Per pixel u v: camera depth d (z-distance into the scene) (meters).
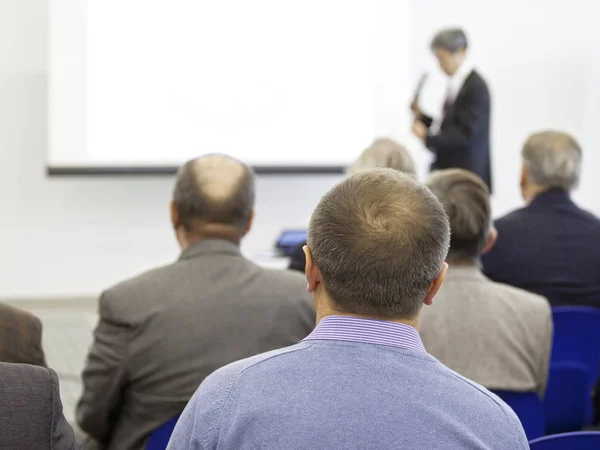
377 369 0.98
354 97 5.48
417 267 1.02
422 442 0.93
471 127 4.73
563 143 2.58
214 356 1.73
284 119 5.41
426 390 0.97
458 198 1.87
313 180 5.65
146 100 5.20
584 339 2.22
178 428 1.01
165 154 5.26
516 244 2.50
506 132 5.86
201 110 5.29
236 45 5.30
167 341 1.72
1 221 5.22
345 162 5.50
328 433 0.93
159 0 5.17
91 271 5.41
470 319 1.80
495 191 5.89
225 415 0.97
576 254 2.49
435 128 5.31
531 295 1.88
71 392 3.80
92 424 1.82
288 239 3.48
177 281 1.77
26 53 5.09
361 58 5.47
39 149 5.20
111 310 1.75
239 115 5.35
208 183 1.86
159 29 5.18
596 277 2.49
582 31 5.85
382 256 1.01
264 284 1.80
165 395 1.73
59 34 5.04
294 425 0.94
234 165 1.93
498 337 1.79
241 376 0.99
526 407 1.83
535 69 5.83
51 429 1.17
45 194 5.27
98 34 5.09
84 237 5.38
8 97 5.11
